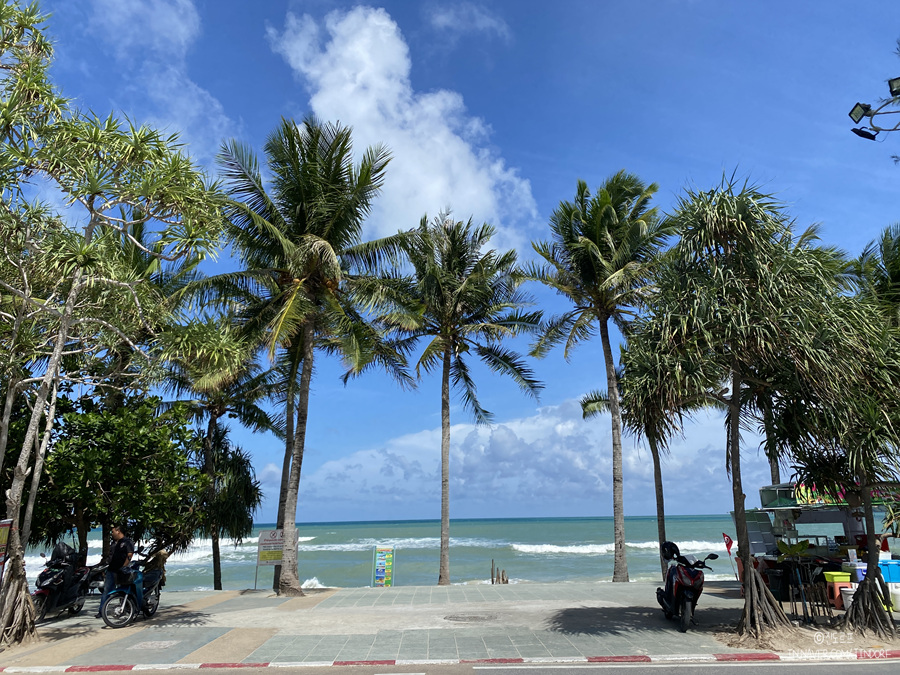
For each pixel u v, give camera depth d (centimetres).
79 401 1426
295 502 1603
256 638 927
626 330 1973
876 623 863
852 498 1002
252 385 2162
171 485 1312
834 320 882
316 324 1756
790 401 943
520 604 1254
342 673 735
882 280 1667
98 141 977
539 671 726
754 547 1409
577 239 1973
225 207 1496
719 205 918
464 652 817
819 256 948
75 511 1413
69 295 1012
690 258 952
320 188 1619
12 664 791
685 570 946
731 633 898
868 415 865
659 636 891
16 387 1036
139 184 1019
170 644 891
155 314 1242
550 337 2100
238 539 2200
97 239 1045
